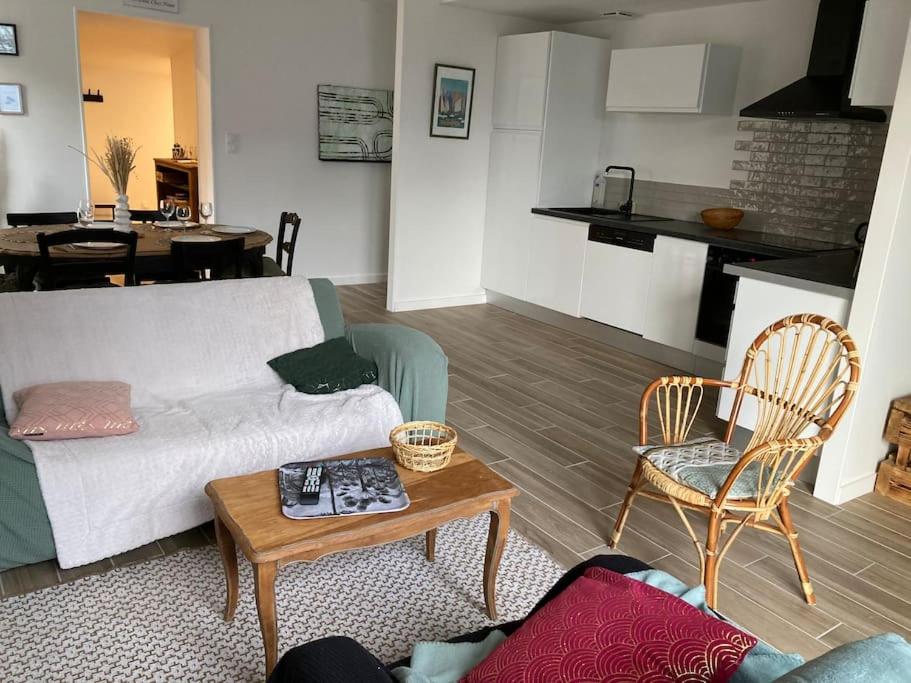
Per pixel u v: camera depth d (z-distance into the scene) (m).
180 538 2.52
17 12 5.09
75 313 2.62
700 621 1.25
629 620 1.26
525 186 5.76
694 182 5.21
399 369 2.89
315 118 6.43
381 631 2.12
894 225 2.75
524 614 2.24
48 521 2.21
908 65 2.66
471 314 6.04
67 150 5.48
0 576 2.24
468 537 2.65
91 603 2.14
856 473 3.11
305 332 3.08
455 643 1.48
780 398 2.46
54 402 2.29
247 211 6.30
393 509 1.88
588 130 5.77
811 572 2.56
